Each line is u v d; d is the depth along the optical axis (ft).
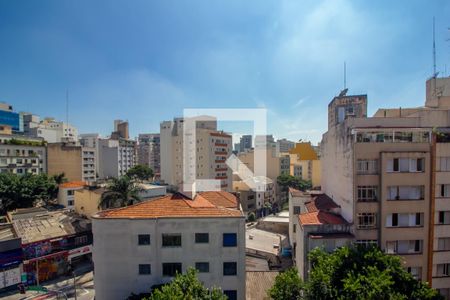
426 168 83.35
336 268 65.87
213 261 81.05
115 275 80.02
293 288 66.44
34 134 360.07
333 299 60.39
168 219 80.53
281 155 341.41
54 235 133.39
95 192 168.96
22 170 258.57
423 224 83.30
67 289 119.55
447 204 83.66
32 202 196.13
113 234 79.87
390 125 87.71
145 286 80.02
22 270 119.55
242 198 253.85
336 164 102.63
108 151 401.29
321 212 96.37
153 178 376.68
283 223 196.13
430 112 87.56
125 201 143.33
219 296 62.34
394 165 84.23
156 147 485.97
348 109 124.36
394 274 63.52
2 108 333.01
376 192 84.48
